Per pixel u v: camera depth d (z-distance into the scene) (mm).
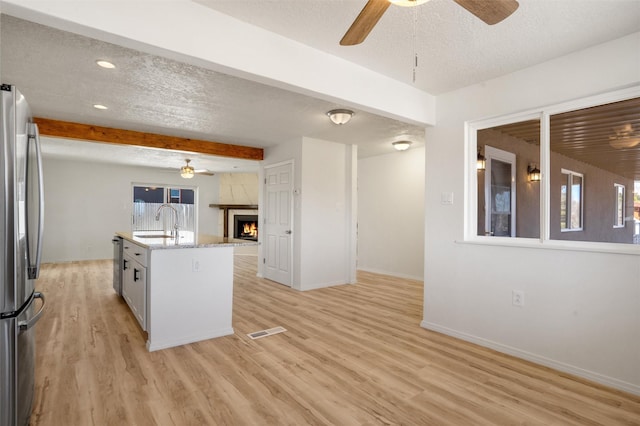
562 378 2430
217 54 2086
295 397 2156
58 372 2447
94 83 3131
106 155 6715
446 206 3354
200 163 7699
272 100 3562
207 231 9695
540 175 2797
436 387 2289
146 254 3078
